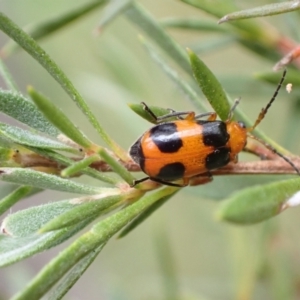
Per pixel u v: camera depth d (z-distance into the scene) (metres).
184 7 0.14
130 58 0.11
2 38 0.15
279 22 0.11
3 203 0.08
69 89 0.08
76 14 0.10
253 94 0.11
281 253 0.11
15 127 0.08
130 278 0.14
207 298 0.11
